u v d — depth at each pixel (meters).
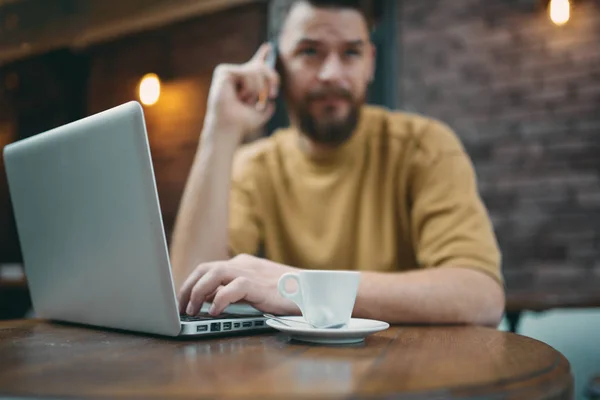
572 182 3.17
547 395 0.49
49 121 5.05
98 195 0.76
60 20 4.92
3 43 5.15
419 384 0.47
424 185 1.46
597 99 3.14
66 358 0.61
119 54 4.73
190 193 1.38
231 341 0.74
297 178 1.68
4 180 5.30
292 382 0.48
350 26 1.55
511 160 3.32
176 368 0.55
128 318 0.79
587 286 3.09
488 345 0.71
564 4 2.70
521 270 3.24
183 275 1.28
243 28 4.11
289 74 1.59
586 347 2.51
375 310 0.94
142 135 0.68
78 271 0.85
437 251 1.28
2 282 2.64
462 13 3.50
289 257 1.66
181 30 4.41
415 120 1.64
